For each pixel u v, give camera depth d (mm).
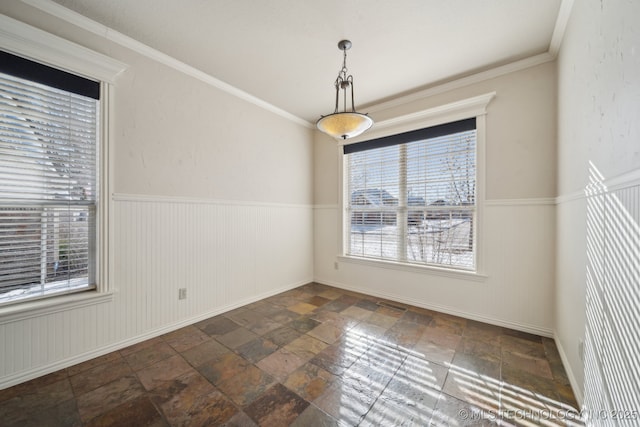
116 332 2094
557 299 2131
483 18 1914
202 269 2676
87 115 1968
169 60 2387
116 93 2078
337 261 3809
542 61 2309
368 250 3537
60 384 1668
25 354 1698
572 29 1748
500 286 2520
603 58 1258
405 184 3189
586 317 1438
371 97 3170
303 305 3080
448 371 1808
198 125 2629
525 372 1786
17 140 1700
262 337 2301
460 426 1351
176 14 1884
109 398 1545
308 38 2141
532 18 1906
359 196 3629
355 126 2064
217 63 2494
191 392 1600
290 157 3707
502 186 2504
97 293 1974
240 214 3051
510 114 2461
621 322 1036
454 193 2834
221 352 2059
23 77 1673
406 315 2781
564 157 1961
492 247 2561
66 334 1859
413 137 3057
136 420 1386
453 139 2836
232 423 1369
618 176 1086
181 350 2088
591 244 1382
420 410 1460
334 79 2766
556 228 2201
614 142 1135
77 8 1819
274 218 3477
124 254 2133
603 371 1197
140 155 2219
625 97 1040
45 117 1794
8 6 1632
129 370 1820
